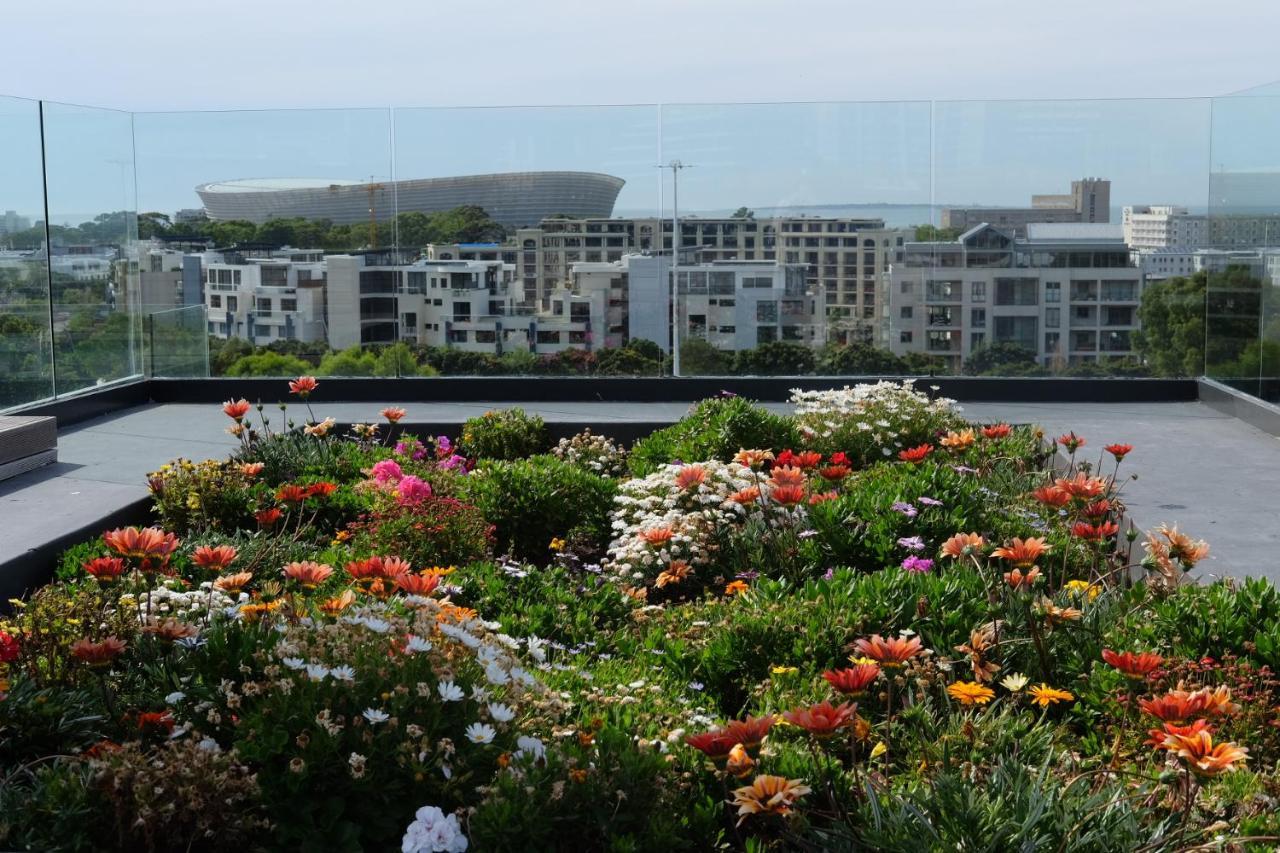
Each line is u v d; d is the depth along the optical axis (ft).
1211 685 10.55
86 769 8.40
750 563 15.76
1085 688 11.05
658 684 11.23
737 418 22.48
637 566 15.81
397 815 8.17
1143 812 8.18
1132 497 19.95
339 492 18.89
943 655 11.44
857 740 9.13
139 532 10.75
